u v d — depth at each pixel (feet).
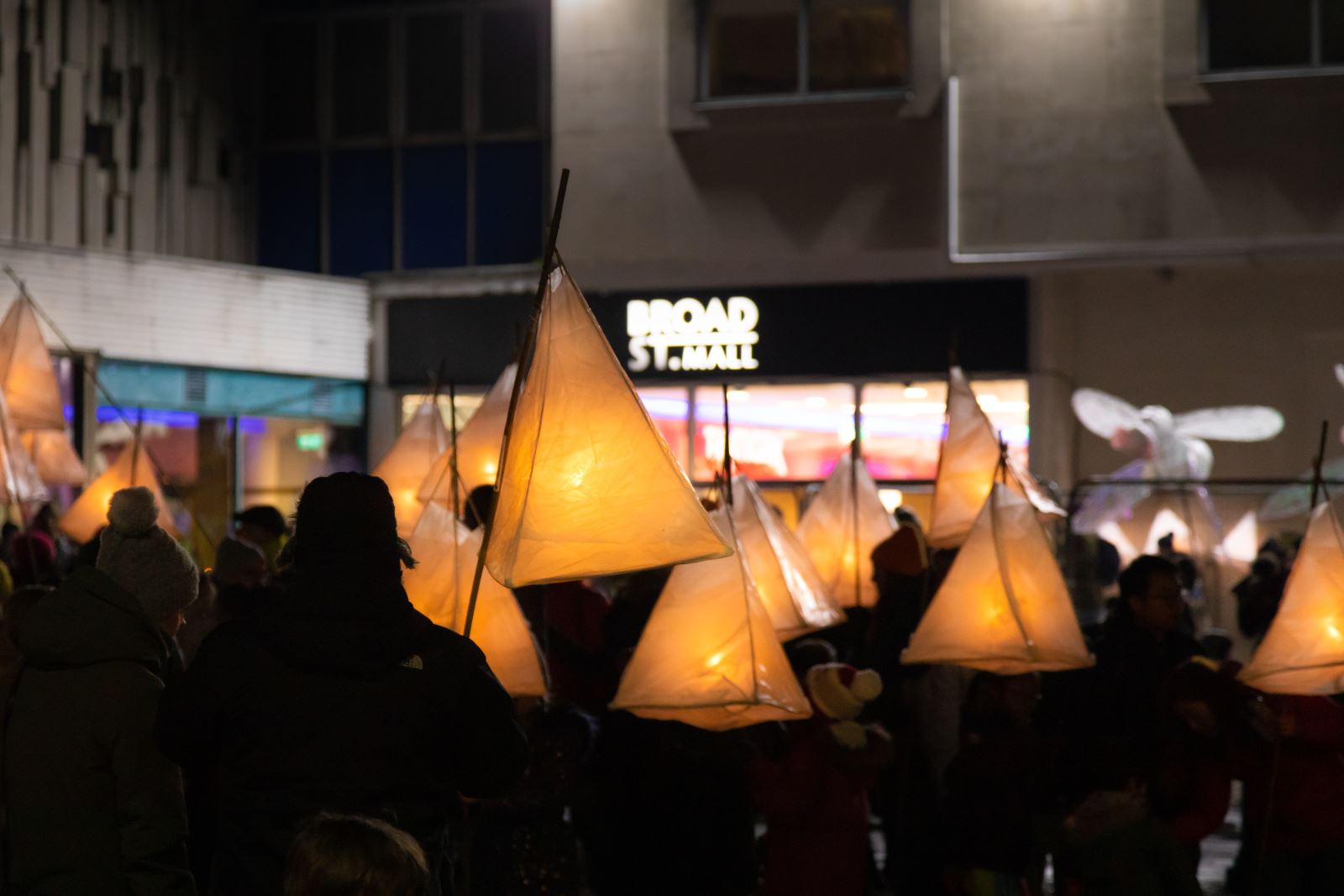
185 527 59.88
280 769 11.47
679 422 61.93
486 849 18.61
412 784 11.73
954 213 57.82
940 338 59.36
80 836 13.35
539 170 65.98
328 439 65.36
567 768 18.78
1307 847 19.98
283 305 63.31
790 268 60.54
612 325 62.34
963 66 58.39
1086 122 57.36
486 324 65.31
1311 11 55.83
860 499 32.65
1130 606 21.88
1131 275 59.82
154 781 13.37
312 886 9.89
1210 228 56.54
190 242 65.67
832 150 60.08
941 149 58.70
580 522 13.78
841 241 59.98
